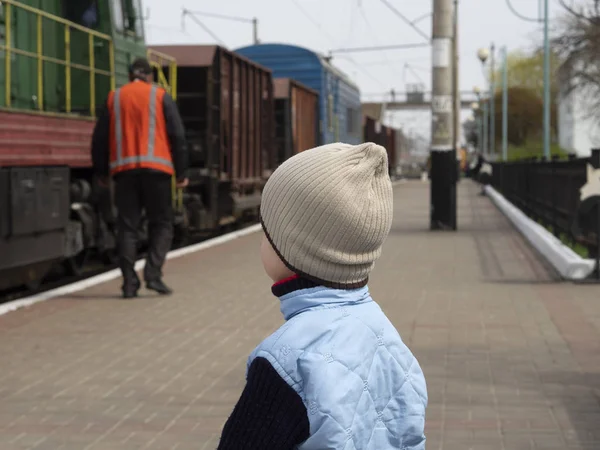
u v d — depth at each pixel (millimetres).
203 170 17969
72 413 5758
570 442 5160
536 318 8906
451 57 19969
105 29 12633
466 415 5680
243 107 20812
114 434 5348
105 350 7516
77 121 11570
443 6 19594
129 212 10102
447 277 12047
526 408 5828
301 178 1963
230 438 1901
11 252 9750
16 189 9750
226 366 6980
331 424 1861
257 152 22422
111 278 11805
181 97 18703
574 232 13797
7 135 9594
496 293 10578
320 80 32781
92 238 12359
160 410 5824
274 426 1871
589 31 47906
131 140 9938
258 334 8188
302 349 1911
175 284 11305
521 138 96000
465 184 62000
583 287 11078
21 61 10914
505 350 7469
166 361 7141
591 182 11664
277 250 2012
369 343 1979
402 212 27906
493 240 17781
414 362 2080
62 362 7094
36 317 8930
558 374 6668
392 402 2000
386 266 13328
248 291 10703
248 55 33250
